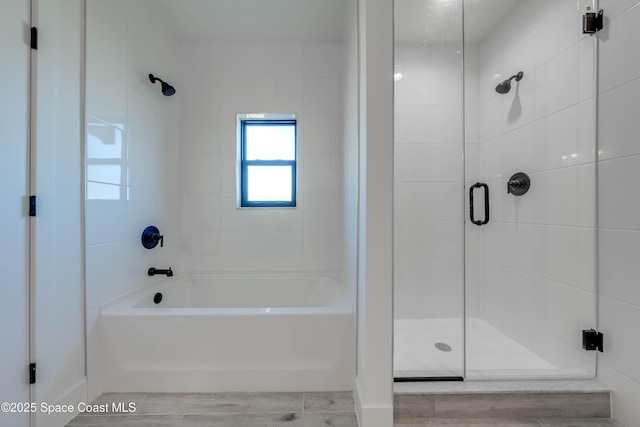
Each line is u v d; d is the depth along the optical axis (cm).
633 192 112
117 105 154
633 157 112
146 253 182
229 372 140
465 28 191
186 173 224
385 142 112
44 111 112
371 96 112
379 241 113
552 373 132
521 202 170
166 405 130
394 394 119
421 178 201
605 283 123
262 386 140
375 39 112
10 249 100
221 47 223
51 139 115
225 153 224
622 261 116
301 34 215
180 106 221
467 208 198
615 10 118
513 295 173
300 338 141
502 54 181
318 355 142
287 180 237
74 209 126
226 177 225
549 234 151
